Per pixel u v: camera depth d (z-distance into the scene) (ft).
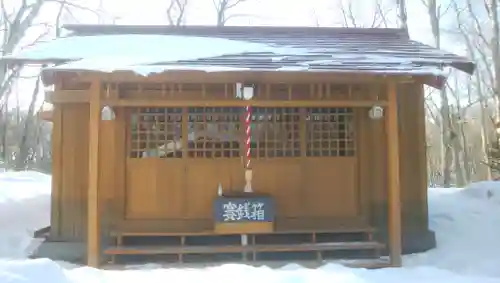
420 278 18.76
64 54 22.44
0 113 73.05
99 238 21.81
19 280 15.44
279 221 25.22
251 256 24.29
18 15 70.59
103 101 21.15
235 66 20.75
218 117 25.48
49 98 21.54
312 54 23.75
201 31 29.78
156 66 20.25
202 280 18.16
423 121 25.80
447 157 73.67
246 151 25.03
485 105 76.18
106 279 18.16
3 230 28.12
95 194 21.07
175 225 24.91
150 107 25.17
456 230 27.94
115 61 20.98
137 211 24.94
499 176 47.70
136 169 25.12
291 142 25.63
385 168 25.52
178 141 25.35
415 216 25.34
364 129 25.75
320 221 25.36
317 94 25.38
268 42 26.94
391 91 21.91
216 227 22.82
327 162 25.66
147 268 21.57
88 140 24.75
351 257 24.26
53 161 24.62
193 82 21.85
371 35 30.19
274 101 21.66
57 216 24.44
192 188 25.21
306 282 17.95
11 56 21.68
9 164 76.38
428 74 20.83
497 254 23.81
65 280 16.67
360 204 25.55
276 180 25.48
